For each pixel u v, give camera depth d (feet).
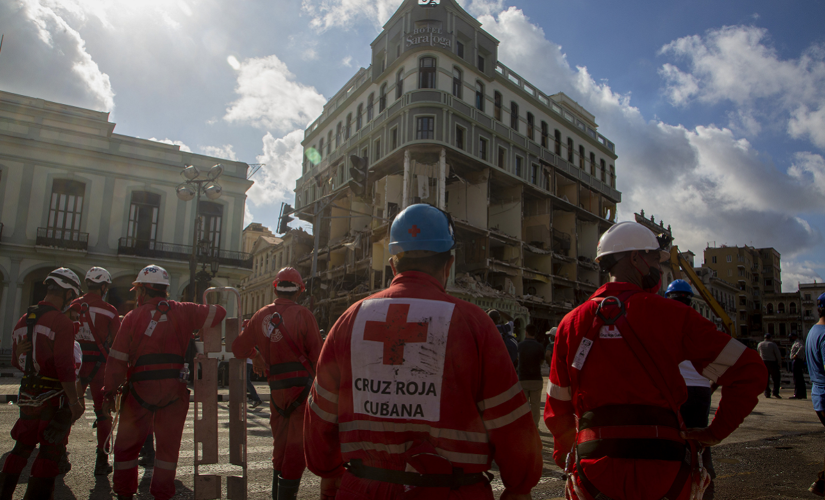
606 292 6.53
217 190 52.06
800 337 291.58
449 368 4.77
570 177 131.23
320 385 5.42
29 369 11.33
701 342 5.80
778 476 16.85
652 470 5.54
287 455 11.09
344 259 126.72
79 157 84.64
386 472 4.71
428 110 98.32
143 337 11.07
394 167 106.32
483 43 112.16
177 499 12.77
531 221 125.18
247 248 182.09
